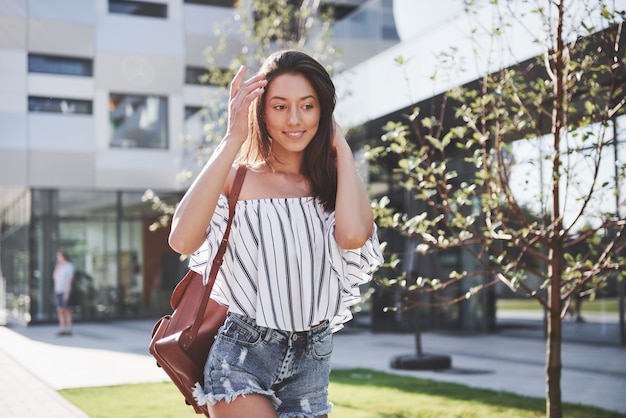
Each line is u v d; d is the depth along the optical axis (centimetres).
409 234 488
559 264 475
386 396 750
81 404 732
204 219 227
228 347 234
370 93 1280
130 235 2075
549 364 484
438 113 1114
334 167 251
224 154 231
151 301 2095
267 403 230
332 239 241
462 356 1163
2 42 1822
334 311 244
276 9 1149
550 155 459
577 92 503
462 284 1536
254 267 238
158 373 984
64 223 2008
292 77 239
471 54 825
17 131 1870
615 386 840
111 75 1933
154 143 2003
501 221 476
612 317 1184
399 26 1195
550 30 463
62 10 1858
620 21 437
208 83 2011
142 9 1961
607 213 459
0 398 784
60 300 1631
